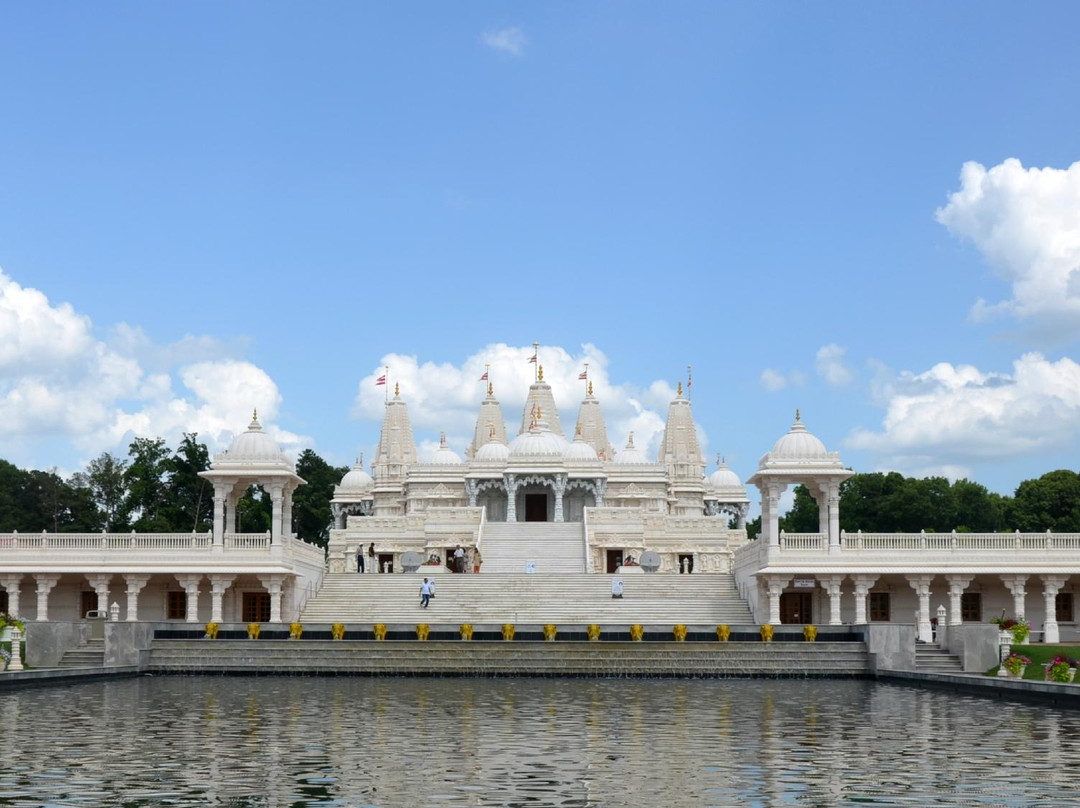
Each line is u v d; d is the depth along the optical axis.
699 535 106.06
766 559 80.19
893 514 138.75
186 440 130.50
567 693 52.81
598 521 104.12
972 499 142.25
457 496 120.25
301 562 83.25
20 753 33.78
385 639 67.12
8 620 64.06
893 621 83.25
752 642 64.38
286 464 82.62
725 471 145.50
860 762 32.19
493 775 30.19
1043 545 81.06
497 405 138.88
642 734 37.97
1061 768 31.22
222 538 81.62
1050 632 79.88
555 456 116.25
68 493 144.00
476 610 80.94
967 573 79.50
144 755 33.41
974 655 64.31
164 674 64.44
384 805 26.50
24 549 81.75
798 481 82.38
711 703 48.06
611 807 26.31
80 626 68.31
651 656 63.53
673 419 133.50
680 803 26.72
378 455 137.00
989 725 40.31
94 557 81.25
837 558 79.81
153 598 84.38
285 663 64.38
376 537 107.19
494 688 55.53
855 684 58.75
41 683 56.41
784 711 44.97
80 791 28.06
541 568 97.62
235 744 35.59
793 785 28.83
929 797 27.36
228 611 83.44
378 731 38.66
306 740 36.44
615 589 83.19
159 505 132.25
